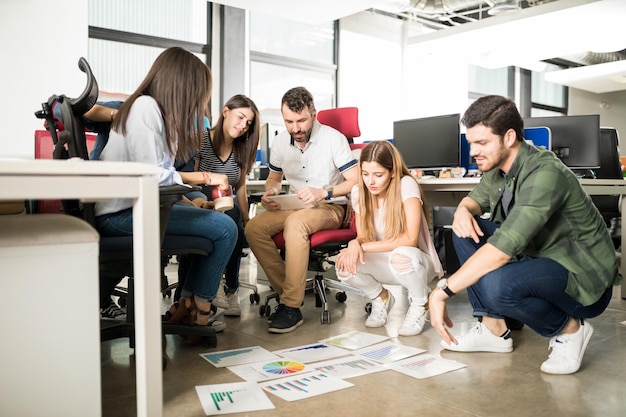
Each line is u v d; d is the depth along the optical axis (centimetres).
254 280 381
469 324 240
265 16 688
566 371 172
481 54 852
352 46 772
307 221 239
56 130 185
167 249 182
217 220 190
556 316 173
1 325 94
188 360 187
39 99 471
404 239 226
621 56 1017
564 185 163
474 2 696
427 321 249
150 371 102
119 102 208
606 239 173
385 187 232
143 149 167
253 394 153
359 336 221
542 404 147
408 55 829
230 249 195
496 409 143
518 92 1022
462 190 299
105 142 186
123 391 157
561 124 378
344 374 171
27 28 462
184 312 207
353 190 247
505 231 158
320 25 745
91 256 103
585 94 1159
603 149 466
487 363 184
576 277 168
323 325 243
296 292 235
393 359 188
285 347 205
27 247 96
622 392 157
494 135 170
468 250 201
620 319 257
